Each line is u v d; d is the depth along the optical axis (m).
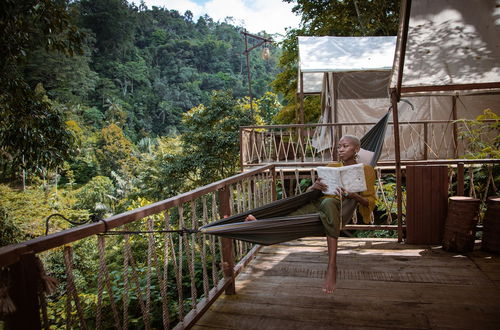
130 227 9.05
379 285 2.97
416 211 4.05
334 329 2.29
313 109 16.56
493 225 3.64
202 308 2.39
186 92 73.31
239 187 3.35
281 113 17.39
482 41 3.66
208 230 2.03
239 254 3.56
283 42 17.53
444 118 8.77
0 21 4.84
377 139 3.74
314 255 3.83
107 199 23.48
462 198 3.79
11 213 12.10
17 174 6.82
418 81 4.21
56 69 47.09
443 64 3.95
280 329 2.31
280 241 2.24
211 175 13.19
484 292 2.77
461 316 2.41
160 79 75.56
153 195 14.17
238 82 80.44
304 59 9.16
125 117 52.38
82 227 1.44
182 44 89.00
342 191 2.29
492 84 4.17
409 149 8.89
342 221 2.27
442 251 3.80
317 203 2.58
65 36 5.57
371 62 8.78
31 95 5.98
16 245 1.15
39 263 1.22
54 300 5.76
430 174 3.99
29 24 5.32
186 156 13.12
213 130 13.38
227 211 2.86
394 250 3.91
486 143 7.00
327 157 10.68
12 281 1.14
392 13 14.43
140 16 89.56
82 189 24.95
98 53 69.50
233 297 2.82
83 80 53.38
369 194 2.42
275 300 2.74
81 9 69.62
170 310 4.14
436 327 2.28
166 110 64.56
